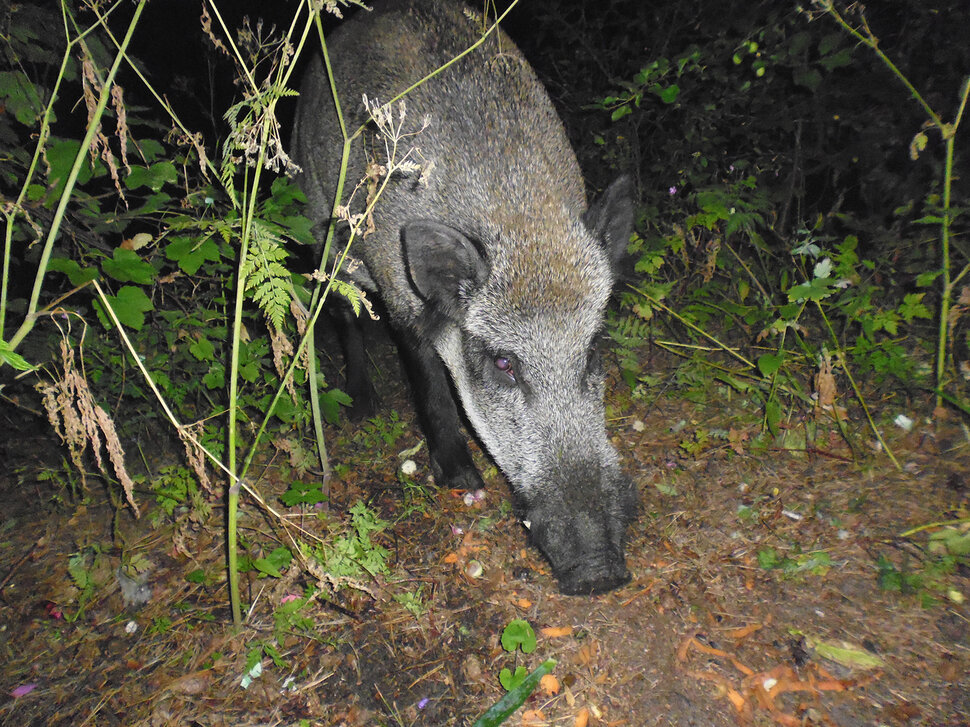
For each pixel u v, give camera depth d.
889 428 1.11
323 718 0.79
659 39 1.46
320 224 1.22
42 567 0.99
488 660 0.85
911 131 1.21
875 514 0.98
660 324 1.37
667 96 1.22
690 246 1.42
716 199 1.26
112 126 1.24
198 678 0.84
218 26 1.71
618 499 0.89
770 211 1.37
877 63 1.21
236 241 1.00
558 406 0.91
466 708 0.80
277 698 0.81
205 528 1.01
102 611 0.93
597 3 1.67
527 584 0.94
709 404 1.21
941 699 0.77
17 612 0.93
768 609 0.88
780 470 1.07
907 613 0.86
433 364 1.10
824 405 1.12
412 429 1.25
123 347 1.10
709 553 0.96
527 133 1.04
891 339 1.22
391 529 1.03
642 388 1.26
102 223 1.00
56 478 1.08
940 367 1.08
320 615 0.90
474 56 1.08
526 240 0.94
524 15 1.73
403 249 0.96
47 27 0.96
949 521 0.94
